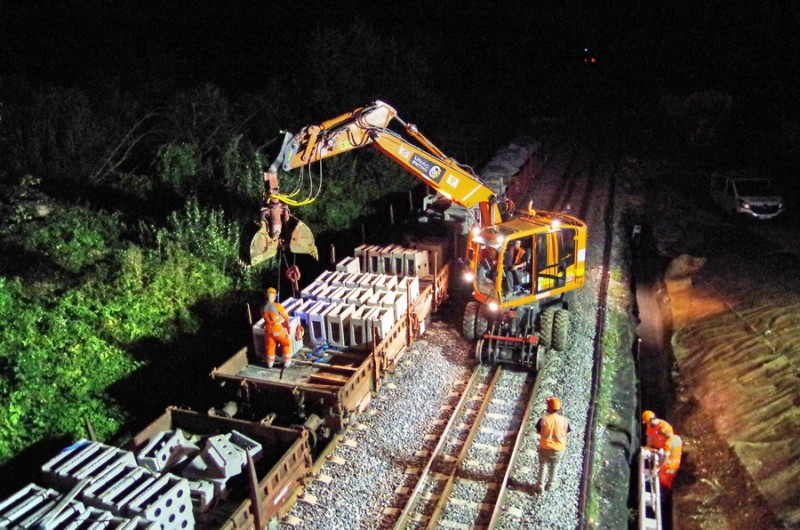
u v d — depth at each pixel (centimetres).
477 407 1280
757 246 2175
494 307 1370
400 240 1812
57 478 894
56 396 1229
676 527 1185
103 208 1839
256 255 1023
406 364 1424
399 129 2884
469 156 3042
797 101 3347
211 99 2367
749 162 3178
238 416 1202
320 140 1146
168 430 1066
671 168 3116
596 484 1116
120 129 2236
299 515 1012
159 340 1443
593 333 1583
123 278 1531
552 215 1524
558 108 4356
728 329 1681
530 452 1151
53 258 1542
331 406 1099
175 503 850
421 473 1095
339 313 1309
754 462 1217
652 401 1566
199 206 1870
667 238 2366
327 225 2117
